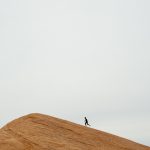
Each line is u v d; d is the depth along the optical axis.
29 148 15.92
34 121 19.91
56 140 17.52
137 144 21.00
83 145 17.77
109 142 19.61
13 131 17.94
